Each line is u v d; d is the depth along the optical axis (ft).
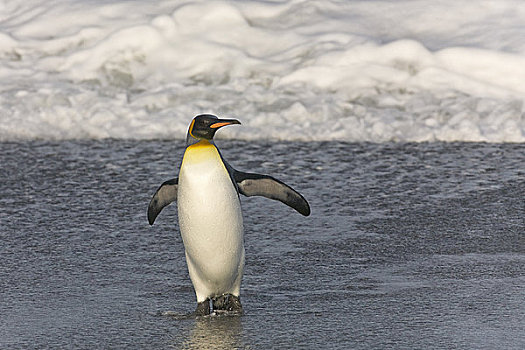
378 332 58.59
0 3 191.62
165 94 155.94
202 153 58.39
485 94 151.53
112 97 157.28
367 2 178.81
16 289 69.77
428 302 65.10
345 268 75.41
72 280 72.38
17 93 156.87
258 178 61.52
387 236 85.87
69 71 166.71
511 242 82.99
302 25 173.37
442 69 156.76
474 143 132.98
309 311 63.62
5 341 57.62
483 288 68.44
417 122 142.61
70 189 106.93
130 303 66.23
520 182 108.37
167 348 56.29
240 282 63.62
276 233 87.76
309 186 107.96
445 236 85.56
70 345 56.90
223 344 56.85
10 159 123.95
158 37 170.60
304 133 139.64
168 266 76.74
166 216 94.84
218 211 58.49
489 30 165.89
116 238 85.97
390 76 156.87
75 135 141.59
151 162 122.21
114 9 180.75
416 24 171.01
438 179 110.73
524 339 56.49
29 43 175.01
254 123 144.56
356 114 147.13
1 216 94.27
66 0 187.01
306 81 158.20
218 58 166.50
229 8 176.45
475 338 56.85
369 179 111.24
